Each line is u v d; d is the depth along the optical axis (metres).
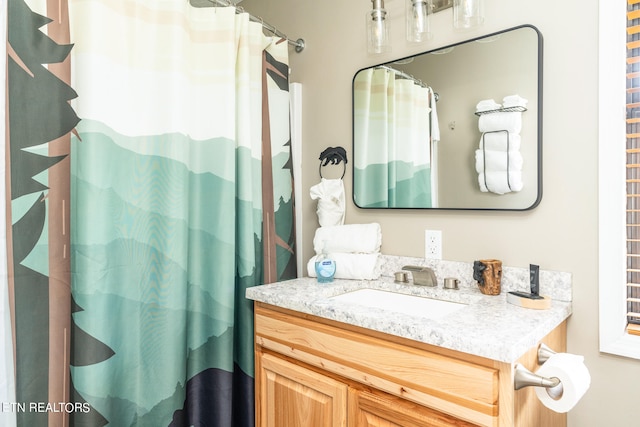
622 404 1.11
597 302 1.15
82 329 1.17
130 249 1.30
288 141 1.86
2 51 1.10
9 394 1.11
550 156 1.23
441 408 0.94
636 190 1.11
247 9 2.29
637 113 1.11
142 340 1.34
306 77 1.95
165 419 1.37
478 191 1.37
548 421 1.07
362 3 1.71
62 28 1.20
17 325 1.12
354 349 1.11
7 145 1.11
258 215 1.68
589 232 1.16
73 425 1.17
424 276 1.43
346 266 1.57
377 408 1.06
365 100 1.69
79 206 1.18
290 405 1.30
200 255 1.54
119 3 1.28
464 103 1.40
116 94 1.27
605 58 1.12
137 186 1.33
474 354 0.87
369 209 1.70
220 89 1.54
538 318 1.03
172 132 1.38
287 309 1.33
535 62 1.24
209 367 1.53
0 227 1.10
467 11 1.28
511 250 1.31
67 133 1.20
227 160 1.53
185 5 1.44
